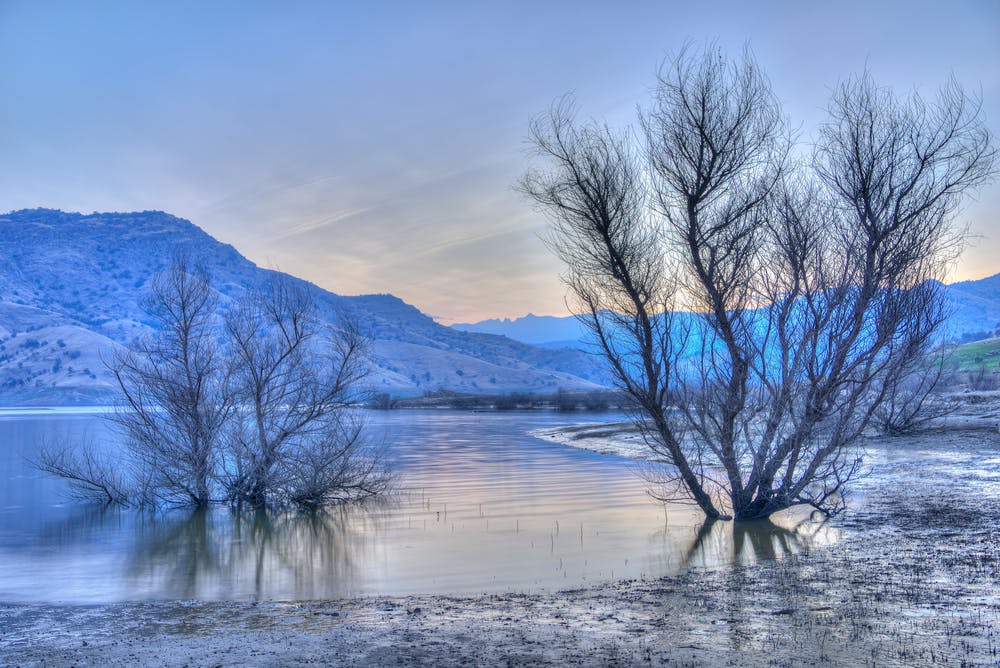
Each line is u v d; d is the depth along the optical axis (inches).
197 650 395.5
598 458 1592.0
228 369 1035.3
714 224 757.9
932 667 326.3
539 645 383.2
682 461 805.2
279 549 745.0
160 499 1048.8
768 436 773.3
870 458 1168.8
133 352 1043.3
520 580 574.2
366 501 1058.1
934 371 1672.0
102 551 750.5
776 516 791.7
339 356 1076.5
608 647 374.9
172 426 1030.4
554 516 879.1
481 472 1368.1
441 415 4254.4
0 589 588.7
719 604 454.6
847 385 772.0
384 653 377.4
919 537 630.5
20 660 388.5
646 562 620.7
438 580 585.6
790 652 353.1
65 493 1186.0
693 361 786.2
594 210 762.8
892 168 738.8
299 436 1042.1
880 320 733.3
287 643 402.0
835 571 525.0
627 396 816.3
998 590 452.1
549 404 5541.3
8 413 6254.9
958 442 1275.8
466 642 394.0
